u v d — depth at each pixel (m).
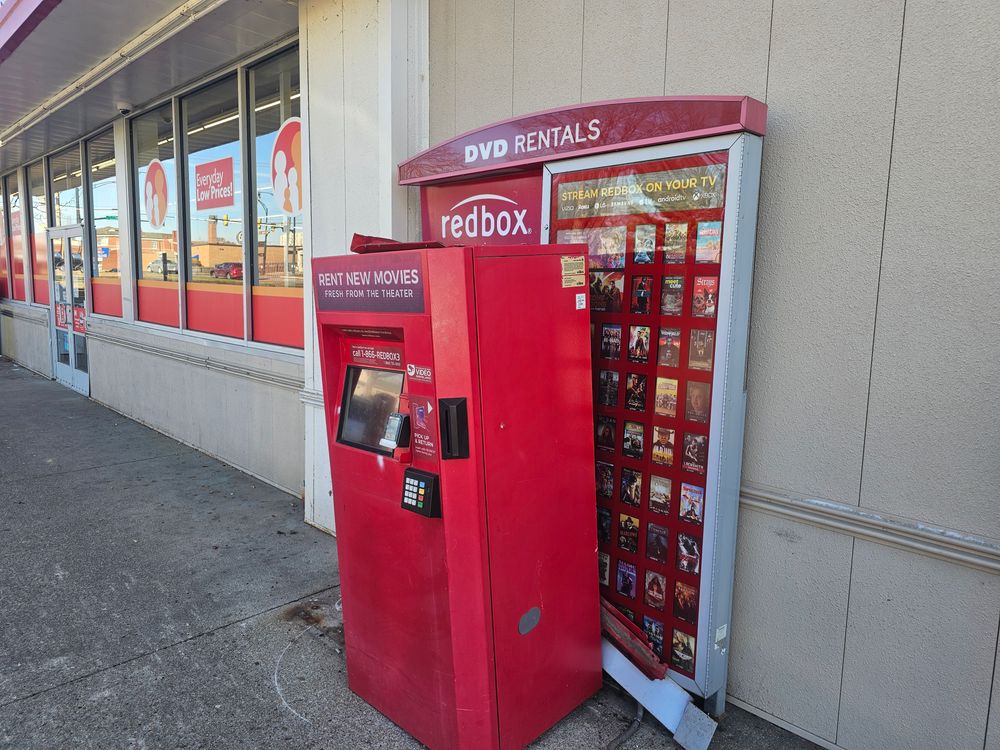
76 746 2.34
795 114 2.20
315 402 4.21
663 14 2.50
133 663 2.83
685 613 2.40
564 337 2.25
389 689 2.43
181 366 6.37
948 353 1.97
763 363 2.35
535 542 2.22
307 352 4.27
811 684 2.33
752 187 2.19
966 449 1.96
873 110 2.05
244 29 4.53
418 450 2.07
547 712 2.36
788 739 2.37
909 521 2.07
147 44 4.95
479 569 2.05
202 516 4.54
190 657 2.88
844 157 2.11
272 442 5.15
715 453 2.25
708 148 2.19
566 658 2.40
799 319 2.25
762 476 2.38
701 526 2.32
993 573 1.93
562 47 2.84
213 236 5.92
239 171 5.45
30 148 9.12
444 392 1.98
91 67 5.76
